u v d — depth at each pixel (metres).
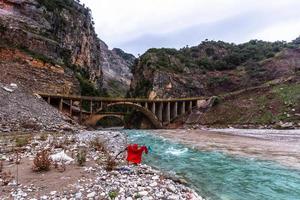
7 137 28.84
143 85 135.25
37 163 14.29
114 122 147.88
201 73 145.75
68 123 55.12
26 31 93.50
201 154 24.98
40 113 50.88
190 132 60.28
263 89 84.31
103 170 14.59
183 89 127.06
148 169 16.03
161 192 10.90
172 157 23.30
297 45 174.75
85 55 149.00
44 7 115.00
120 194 10.35
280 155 23.95
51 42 100.06
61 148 22.06
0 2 96.69
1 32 84.38
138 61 158.88
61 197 9.98
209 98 94.94
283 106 70.19
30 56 77.88
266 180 15.01
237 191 12.91
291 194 12.40
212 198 11.78
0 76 63.44
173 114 103.62
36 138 28.27
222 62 156.88
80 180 12.32
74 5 156.38
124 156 21.09
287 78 85.81
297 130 56.12
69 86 85.19
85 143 26.39
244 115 75.50
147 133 57.75
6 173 13.47
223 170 17.77
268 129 62.81
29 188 11.05
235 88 135.75
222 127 75.12
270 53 160.38
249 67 149.38
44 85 75.12
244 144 33.19
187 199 10.66
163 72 127.56
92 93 110.50
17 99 52.34
